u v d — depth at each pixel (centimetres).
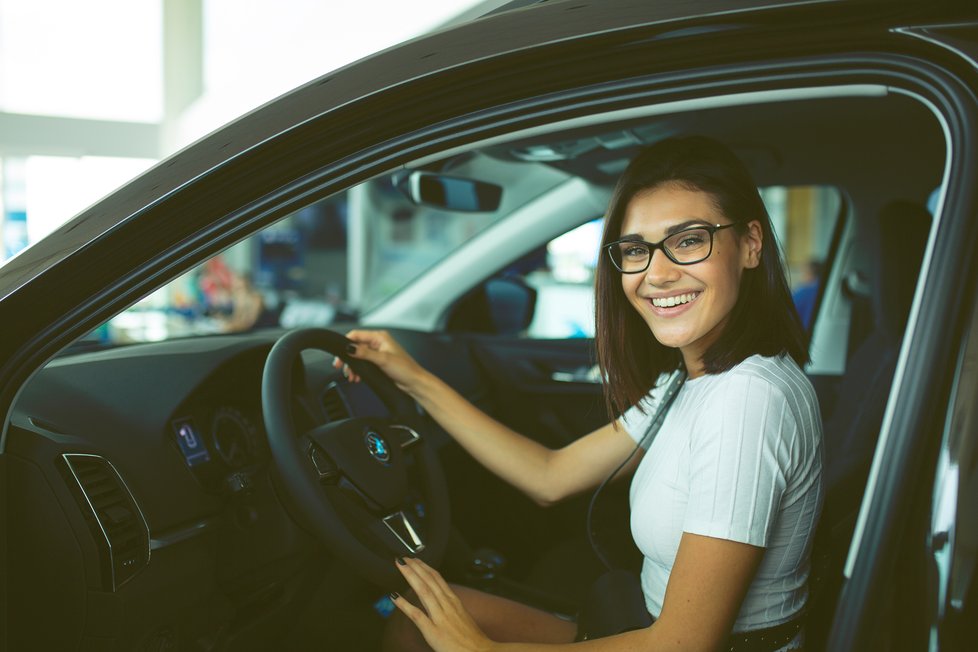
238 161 88
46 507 106
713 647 98
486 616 137
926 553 74
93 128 929
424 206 216
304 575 144
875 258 195
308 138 88
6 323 89
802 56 79
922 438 75
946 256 75
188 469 130
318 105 88
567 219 241
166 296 707
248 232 90
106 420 125
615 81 84
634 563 188
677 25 81
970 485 73
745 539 98
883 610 76
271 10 796
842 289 259
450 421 152
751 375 104
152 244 89
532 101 86
